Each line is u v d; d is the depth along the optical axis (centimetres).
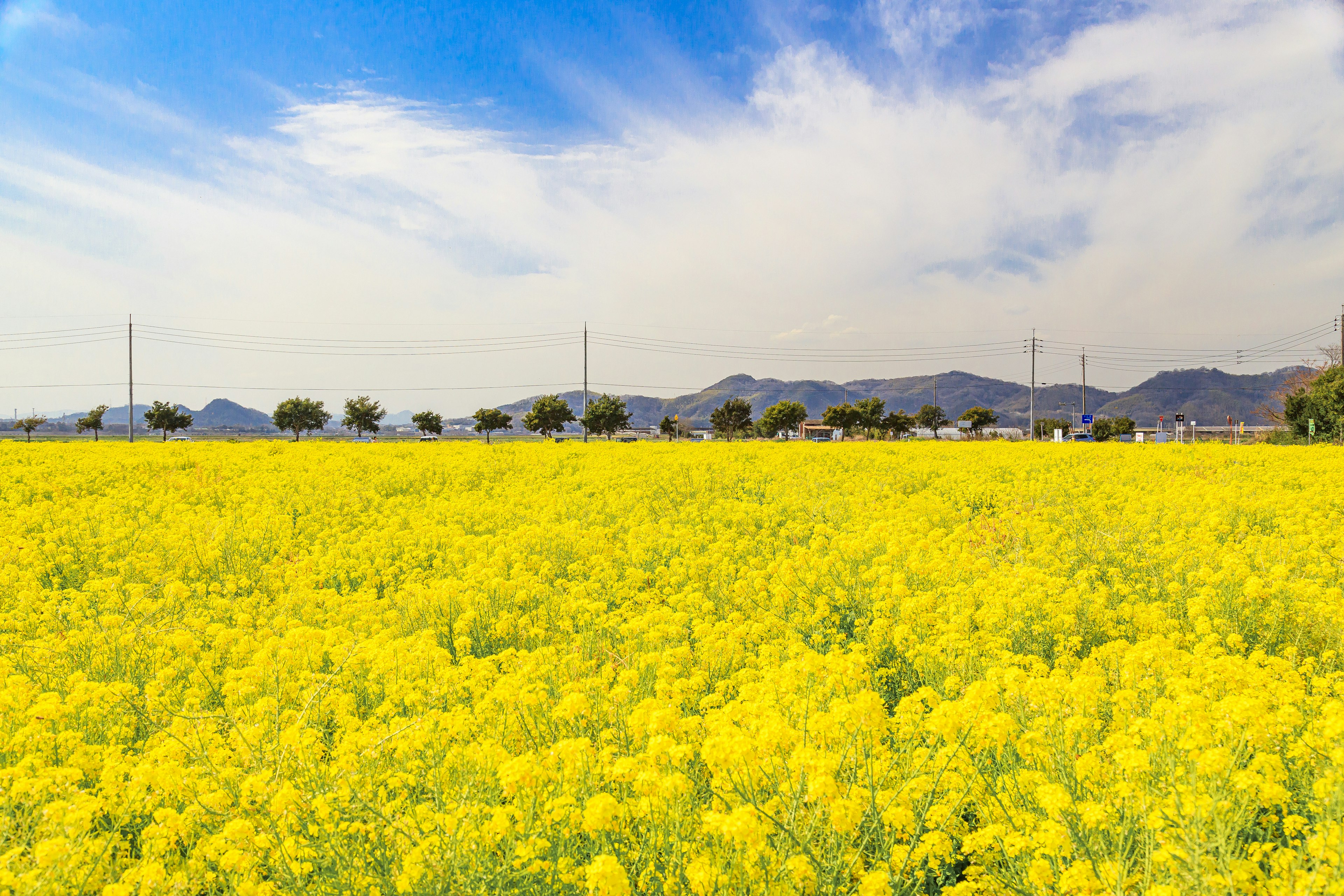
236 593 769
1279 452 2523
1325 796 270
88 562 907
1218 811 263
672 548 939
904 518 1091
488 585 693
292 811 303
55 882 262
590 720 386
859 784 316
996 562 778
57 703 417
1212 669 386
